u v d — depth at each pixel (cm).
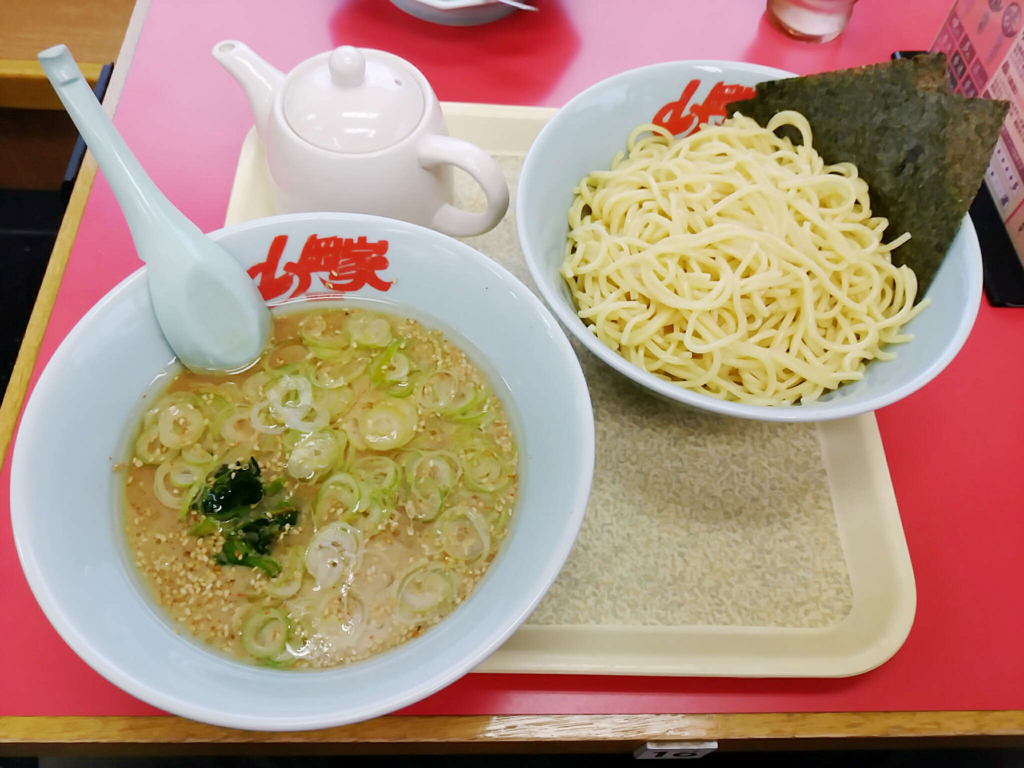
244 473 70
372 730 72
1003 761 108
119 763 105
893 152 89
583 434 64
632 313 89
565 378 68
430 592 66
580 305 92
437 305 79
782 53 123
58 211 156
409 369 78
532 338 72
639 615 78
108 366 68
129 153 69
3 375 137
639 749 75
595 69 120
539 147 88
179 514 69
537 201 88
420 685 52
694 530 83
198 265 70
